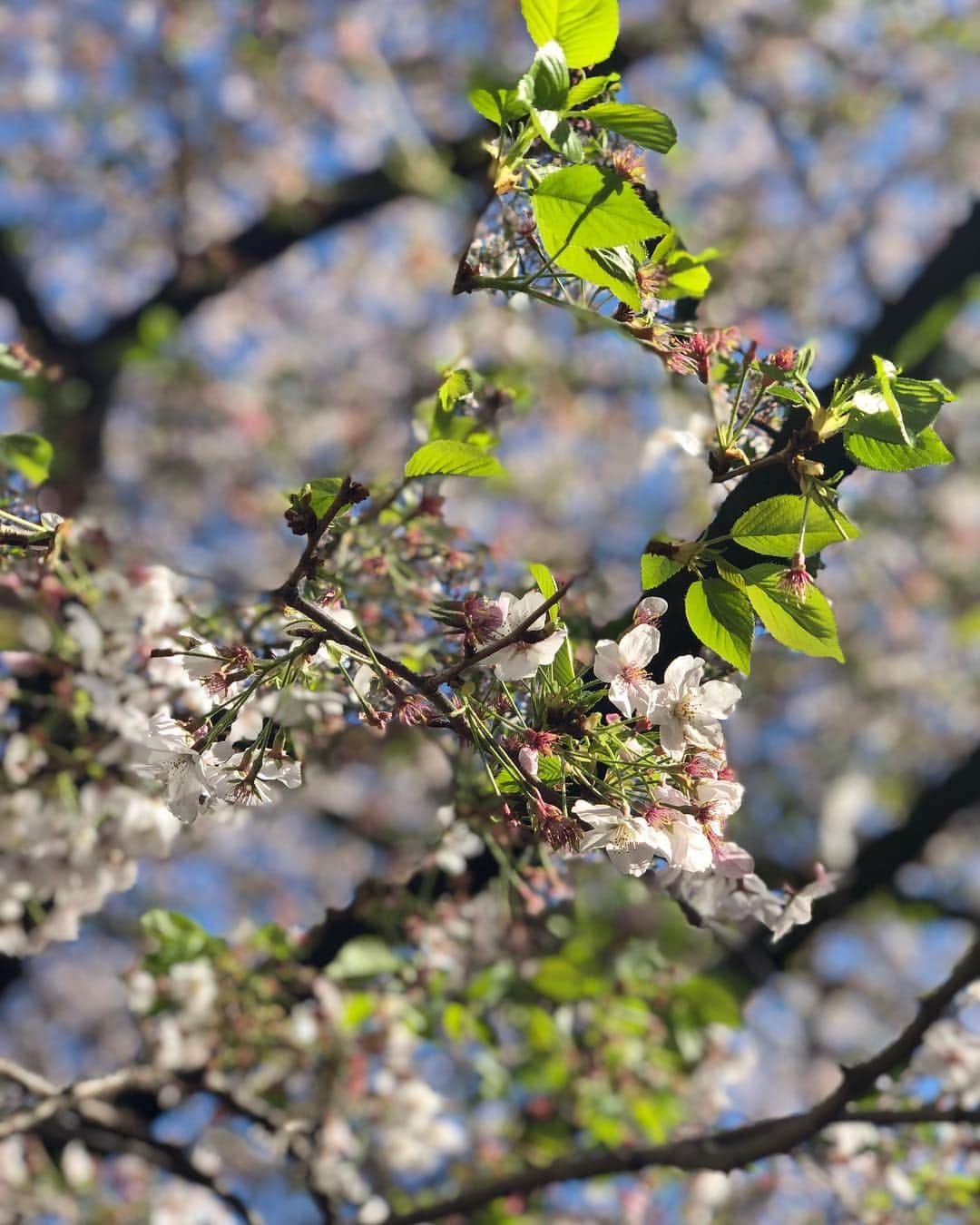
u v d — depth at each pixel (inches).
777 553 62.4
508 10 285.4
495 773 66.5
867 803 245.1
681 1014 158.4
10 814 109.0
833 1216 166.1
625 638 63.4
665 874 90.8
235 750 64.6
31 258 274.4
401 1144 153.6
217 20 283.9
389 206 249.3
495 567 96.5
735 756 233.6
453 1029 140.9
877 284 269.7
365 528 95.4
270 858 155.6
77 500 98.3
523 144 63.2
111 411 169.0
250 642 97.5
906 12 302.8
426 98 292.5
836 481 66.7
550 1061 162.6
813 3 300.2
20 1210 164.7
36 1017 196.4
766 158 294.5
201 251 224.4
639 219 61.4
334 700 98.3
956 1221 147.9
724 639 63.1
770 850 206.2
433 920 134.8
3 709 108.0
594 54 64.0
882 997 230.7
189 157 279.6
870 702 262.5
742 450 74.5
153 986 143.3
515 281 65.4
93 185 278.7
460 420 89.7
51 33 278.1
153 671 99.3
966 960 105.5
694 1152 122.4
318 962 147.0
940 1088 124.3
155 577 96.8
